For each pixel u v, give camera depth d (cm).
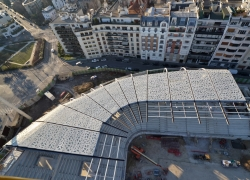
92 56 10012
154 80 6281
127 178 5138
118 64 9425
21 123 7294
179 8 7931
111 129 5444
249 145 5462
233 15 6322
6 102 5844
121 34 8425
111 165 4766
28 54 11175
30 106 7850
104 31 8450
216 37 7062
